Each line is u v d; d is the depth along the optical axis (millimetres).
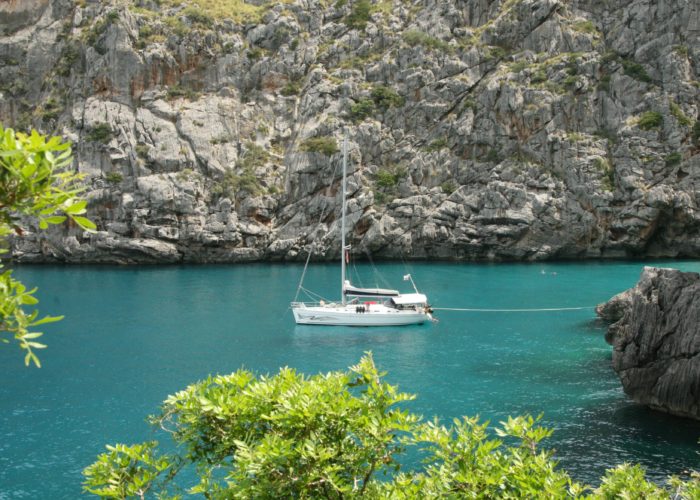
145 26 119625
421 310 58750
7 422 32719
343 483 9883
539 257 104500
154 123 114188
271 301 69500
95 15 125125
